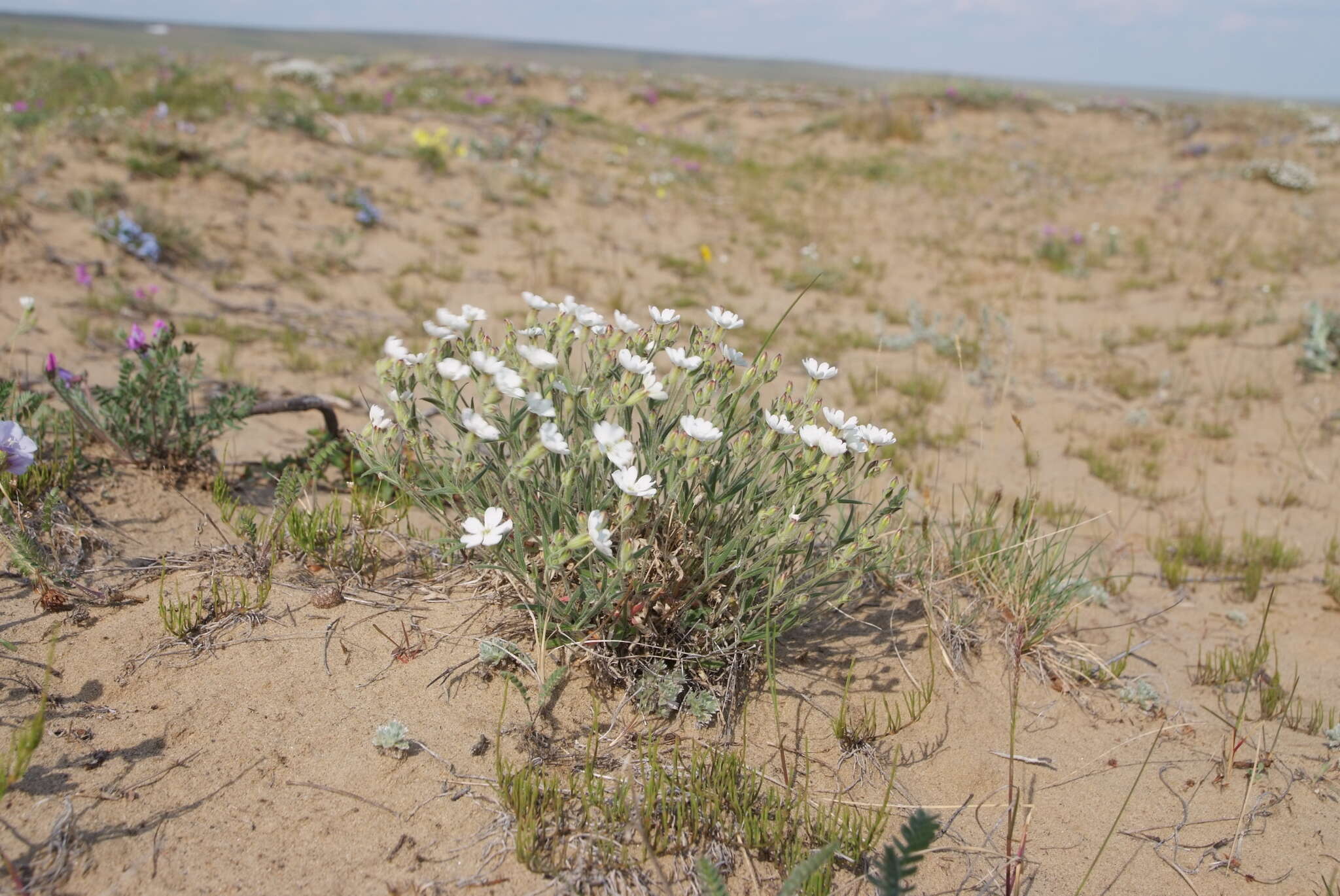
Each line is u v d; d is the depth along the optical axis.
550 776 2.20
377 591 2.82
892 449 5.50
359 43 81.25
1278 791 2.64
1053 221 12.77
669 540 2.53
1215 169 16.50
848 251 10.65
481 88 20.44
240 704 2.29
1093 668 3.13
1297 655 3.52
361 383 5.58
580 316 2.55
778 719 2.36
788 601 2.65
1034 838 2.35
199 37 63.62
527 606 2.55
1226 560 4.38
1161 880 2.26
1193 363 7.45
